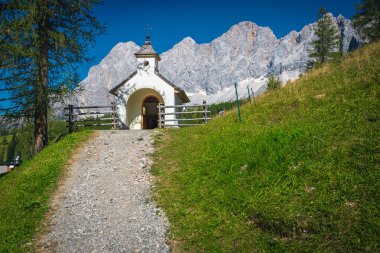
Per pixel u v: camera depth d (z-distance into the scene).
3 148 101.06
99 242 8.19
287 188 8.22
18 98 16.83
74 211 9.98
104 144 16.92
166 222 8.87
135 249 7.75
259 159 10.13
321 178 8.07
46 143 18.27
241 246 7.14
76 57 18.28
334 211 6.88
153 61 28.72
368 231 6.14
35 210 10.05
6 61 16.00
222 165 10.87
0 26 15.77
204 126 18.00
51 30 18.00
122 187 11.60
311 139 10.03
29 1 16.16
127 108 29.00
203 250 7.37
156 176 12.30
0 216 9.80
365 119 10.15
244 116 16.42
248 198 8.55
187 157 13.22
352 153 8.49
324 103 13.26
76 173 13.14
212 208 8.85
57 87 17.25
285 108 15.00
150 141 17.09
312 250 6.27
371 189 7.04
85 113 22.92
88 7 18.17
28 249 8.07
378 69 14.52
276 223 7.27
